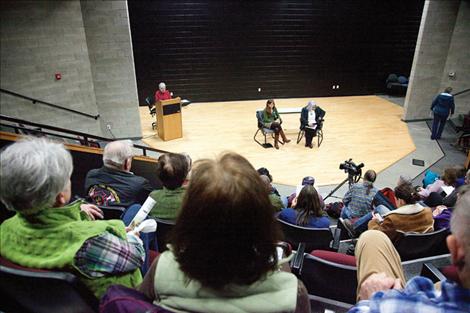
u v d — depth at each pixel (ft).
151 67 37.76
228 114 36.50
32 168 3.37
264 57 39.75
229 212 2.14
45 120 25.66
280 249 3.21
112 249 3.76
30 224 3.65
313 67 41.16
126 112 29.45
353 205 14.90
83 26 25.73
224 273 2.17
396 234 9.87
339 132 31.96
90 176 9.40
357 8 39.22
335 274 6.48
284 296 2.25
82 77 26.73
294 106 39.19
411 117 34.68
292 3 37.86
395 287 2.70
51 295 3.57
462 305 1.98
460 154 27.81
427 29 31.40
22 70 23.85
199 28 37.09
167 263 2.43
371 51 41.52
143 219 6.07
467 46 32.19
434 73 33.27
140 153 27.37
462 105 34.12
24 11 23.00
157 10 35.60
